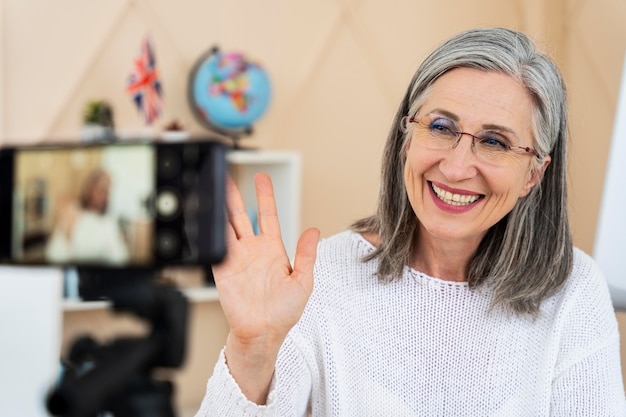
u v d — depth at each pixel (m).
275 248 0.87
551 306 1.16
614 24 2.41
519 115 1.02
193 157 0.50
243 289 0.86
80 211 0.50
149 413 0.55
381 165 1.16
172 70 2.60
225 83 2.53
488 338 1.14
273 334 0.87
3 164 0.50
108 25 2.50
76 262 0.50
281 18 2.71
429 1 2.83
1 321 1.80
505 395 1.15
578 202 2.50
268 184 0.89
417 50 2.85
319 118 2.80
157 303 0.56
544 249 1.13
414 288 1.15
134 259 0.50
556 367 1.15
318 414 1.18
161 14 2.56
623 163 1.69
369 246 1.19
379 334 1.15
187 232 0.50
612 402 1.15
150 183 0.50
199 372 2.76
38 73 2.45
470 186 1.03
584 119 2.50
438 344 1.15
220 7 2.63
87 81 2.50
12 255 0.50
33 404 1.77
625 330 2.01
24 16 2.42
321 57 2.77
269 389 0.93
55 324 1.82
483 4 2.87
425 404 1.15
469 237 1.11
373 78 2.83
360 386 1.15
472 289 1.15
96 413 0.53
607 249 1.70
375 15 2.80
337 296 1.16
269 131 2.75
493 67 1.02
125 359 0.54
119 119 2.54
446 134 1.03
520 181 1.04
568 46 2.61
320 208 2.85
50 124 2.46
